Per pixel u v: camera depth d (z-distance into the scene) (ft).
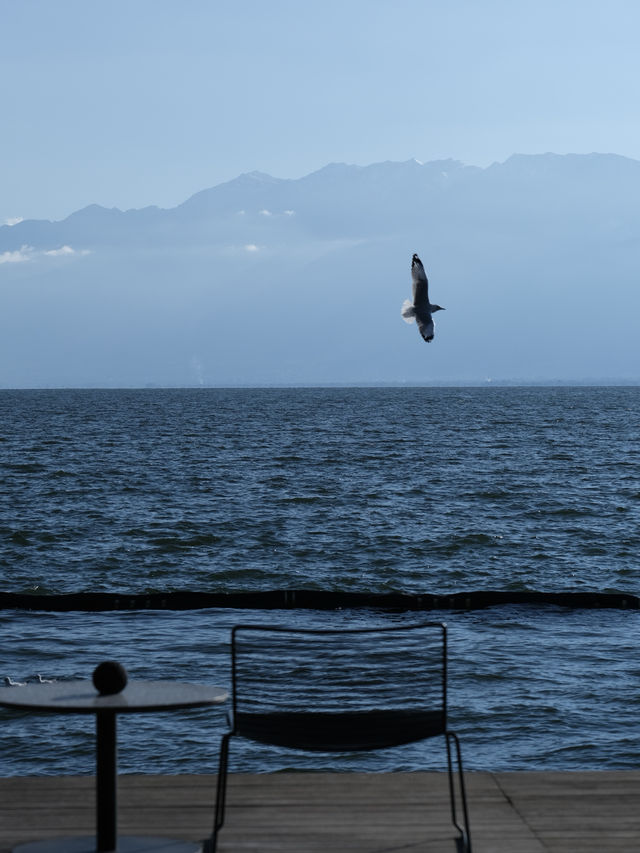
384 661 36.70
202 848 23.94
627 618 74.95
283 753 48.78
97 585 99.76
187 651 65.98
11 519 140.46
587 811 26.43
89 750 49.06
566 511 150.92
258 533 129.39
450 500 163.63
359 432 351.67
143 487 180.75
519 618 74.74
